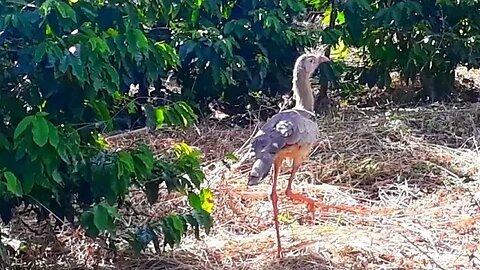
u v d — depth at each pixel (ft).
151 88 28.02
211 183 20.06
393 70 30.68
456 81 32.65
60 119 13.61
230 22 26.43
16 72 12.80
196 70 26.68
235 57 25.82
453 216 18.40
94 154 13.60
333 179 21.17
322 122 25.67
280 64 27.68
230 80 25.79
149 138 24.40
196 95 27.40
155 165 14.29
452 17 29.30
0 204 13.58
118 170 13.12
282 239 17.24
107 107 14.52
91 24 13.51
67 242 16.25
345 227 17.93
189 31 25.64
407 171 21.20
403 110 26.89
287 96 27.86
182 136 24.84
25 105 13.32
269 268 15.94
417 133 24.40
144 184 14.28
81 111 13.33
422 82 29.78
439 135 24.32
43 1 12.96
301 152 16.31
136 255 14.88
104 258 15.99
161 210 18.25
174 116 14.40
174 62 14.53
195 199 14.93
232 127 26.89
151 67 14.11
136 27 13.71
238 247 16.93
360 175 21.22
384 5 29.14
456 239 17.26
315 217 18.63
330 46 28.55
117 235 14.51
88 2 13.26
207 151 23.56
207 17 26.73
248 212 18.88
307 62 17.57
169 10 15.58
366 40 29.25
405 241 17.03
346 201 19.66
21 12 12.66
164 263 16.02
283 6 26.84
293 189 19.95
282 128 15.99
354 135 23.84
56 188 13.38
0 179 12.36
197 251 16.66
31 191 13.42
